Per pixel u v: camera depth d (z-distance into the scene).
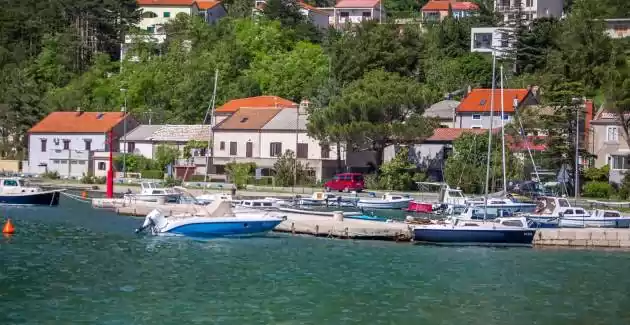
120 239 73.12
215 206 76.94
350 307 48.53
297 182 123.12
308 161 125.69
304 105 138.25
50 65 192.62
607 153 113.94
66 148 145.62
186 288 52.81
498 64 159.75
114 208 98.69
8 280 54.00
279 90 173.25
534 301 51.25
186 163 134.75
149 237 74.50
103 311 46.66
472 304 50.03
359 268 60.69
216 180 128.50
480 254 68.31
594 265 63.81
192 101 163.25
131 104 174.62
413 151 123.38
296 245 71.12
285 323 44.84
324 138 119.75
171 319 45.25
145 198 99.75
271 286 53.75
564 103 109.94
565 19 168.75
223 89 166.12
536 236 73.12
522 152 111.12
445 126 129.75
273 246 70.44
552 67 148.00
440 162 121.38
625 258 67.38
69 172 143.88
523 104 125.56
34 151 147.12
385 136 115.44
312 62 180.62
